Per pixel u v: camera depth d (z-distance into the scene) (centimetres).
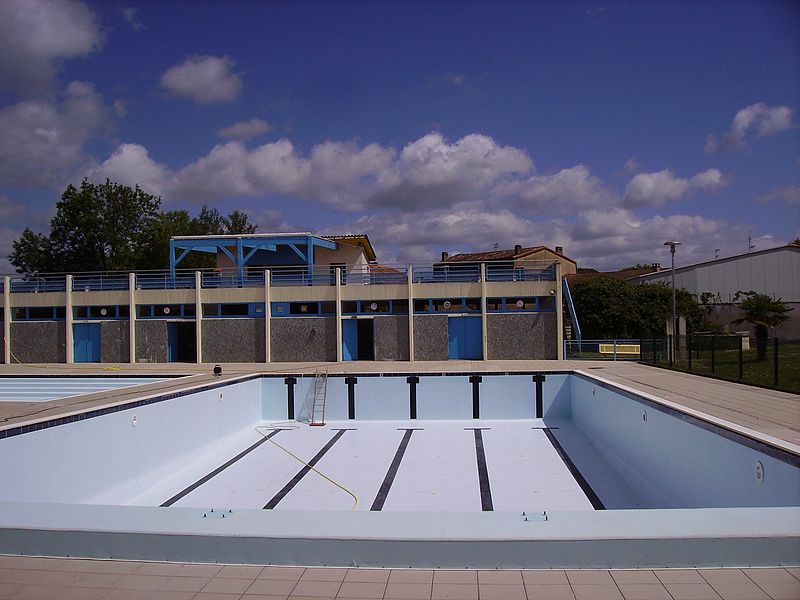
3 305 3136
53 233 4994
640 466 1302
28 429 1018
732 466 849
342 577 451
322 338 2962
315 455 1659
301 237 3195
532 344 2861
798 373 1788
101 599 427
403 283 2941
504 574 450
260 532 480
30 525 500
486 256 5334
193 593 433
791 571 445
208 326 3022
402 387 2080
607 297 4188
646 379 1731
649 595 416
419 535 467
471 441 1786
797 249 4522
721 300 4616
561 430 1903
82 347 3108
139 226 5275
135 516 520
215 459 1641
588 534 461
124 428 1309
